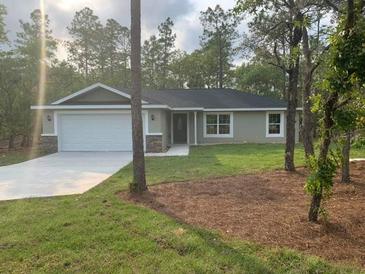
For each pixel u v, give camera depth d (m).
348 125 4.71
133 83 7.20
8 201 6.96
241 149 17.12
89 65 42.97
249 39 10.55
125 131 17.30
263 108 21.59
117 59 43.59
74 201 6.75
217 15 38.91
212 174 9.59
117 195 7.20
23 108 20.62
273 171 10.01
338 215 5.65
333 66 4.67
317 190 5.15
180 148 18.59
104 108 16.89
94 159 14.08
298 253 4.19
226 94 24.38
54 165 12.40
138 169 7.28
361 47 4.42
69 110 17.22
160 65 44.41
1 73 19.88
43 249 4.39
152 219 5.48
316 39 8.79
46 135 17.20
